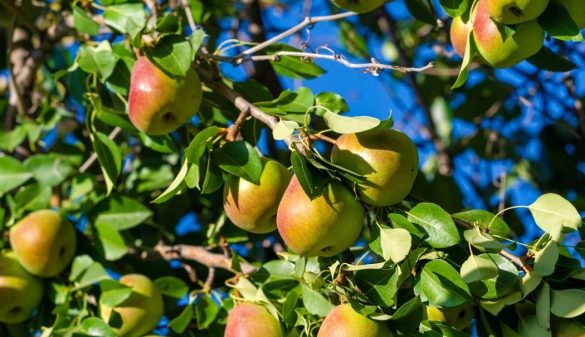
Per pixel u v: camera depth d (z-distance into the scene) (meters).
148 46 1.36
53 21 1.74
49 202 1.61
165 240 1.63
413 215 1.24
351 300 1.22
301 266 1.32
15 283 1.51
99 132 1.47
